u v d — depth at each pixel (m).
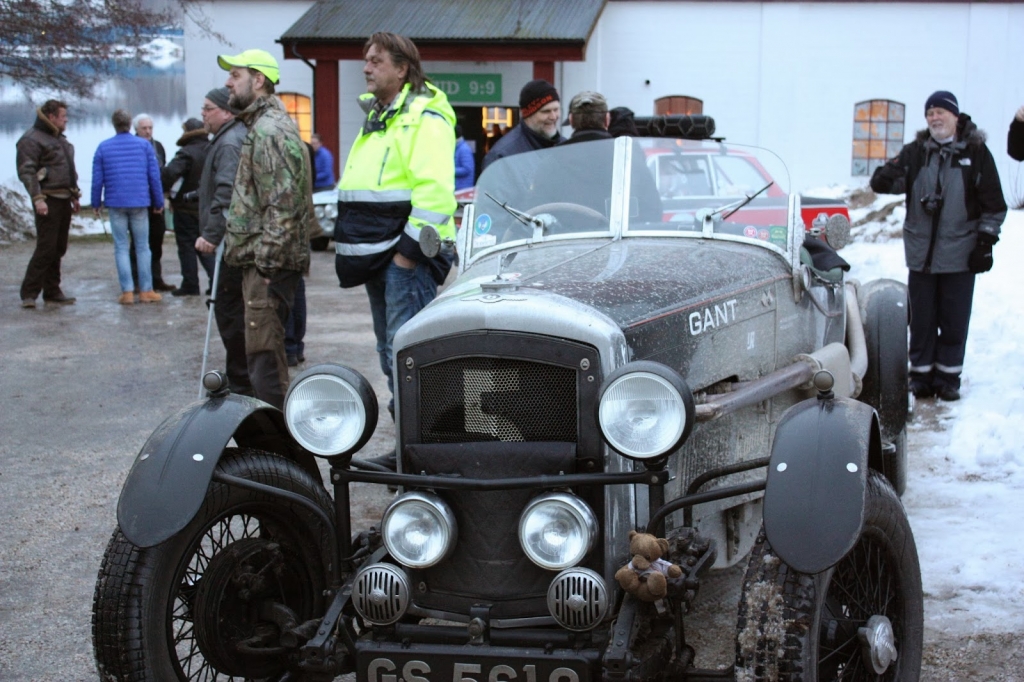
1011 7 20.44
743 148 4.24
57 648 3.75
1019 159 6.73
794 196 4.17
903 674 3.11
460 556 3.02
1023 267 10.05
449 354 3.06
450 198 5.25
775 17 20.91
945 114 6.57
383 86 5.29
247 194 5.50
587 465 2.96
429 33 19.44
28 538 4.77
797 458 2.75
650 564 2.75
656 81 21.36
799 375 3.82
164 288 11.95
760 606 2.69
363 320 10.00
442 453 3.03
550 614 2.94
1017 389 6.90
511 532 2.98
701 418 3.17
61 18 17.52
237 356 6.69
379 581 2.93
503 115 21.45
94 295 11.66
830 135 21.22
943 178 6.60
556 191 4.18
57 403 7.07
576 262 3.66
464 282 3.59
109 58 18.84
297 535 3.39
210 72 21.59
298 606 3.42
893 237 13.68
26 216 18.41
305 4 21.56
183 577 3.12
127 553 2.97
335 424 3.09
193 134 11.23
